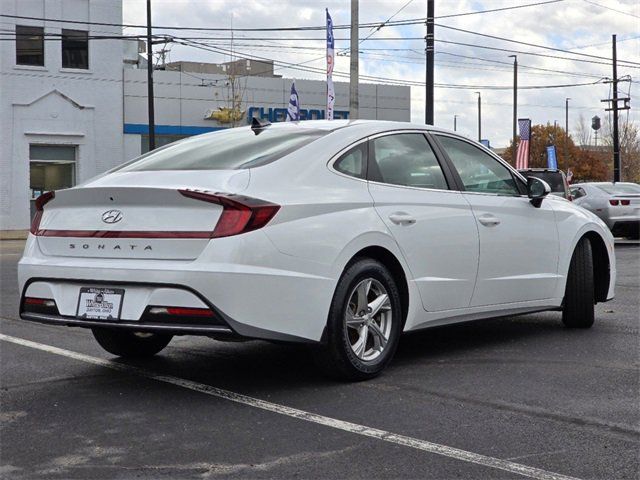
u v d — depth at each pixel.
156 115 32.34
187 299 4.49
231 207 4.54
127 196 4.76
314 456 3.75
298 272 4.73
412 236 5.44
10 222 29.23
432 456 3.75
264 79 34.69
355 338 5.24
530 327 7.26
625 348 6.26
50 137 29.84
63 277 4.89
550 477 3.48
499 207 6.21
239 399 4.78
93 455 3.79
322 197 4.99
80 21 30.27
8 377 5.43
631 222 19.17
